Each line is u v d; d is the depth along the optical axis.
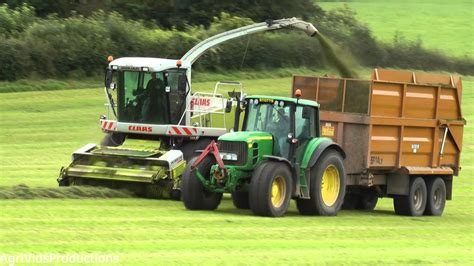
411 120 46.47
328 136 45.91
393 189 46.69
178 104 50.00
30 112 81.38
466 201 54.34
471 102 106.94
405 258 31.47
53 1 111.00
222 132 51.12
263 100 42.03
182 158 45.84
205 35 106.56
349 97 45.41
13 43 89.81
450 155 49.66
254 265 28.36
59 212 37.44
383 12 166.50
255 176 39.69
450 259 31.83
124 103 50.06
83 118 81.06
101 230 33.34
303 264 29.02
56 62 92.75
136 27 103.94
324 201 42.72
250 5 119.12
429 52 129.00
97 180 46.00
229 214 40.62
